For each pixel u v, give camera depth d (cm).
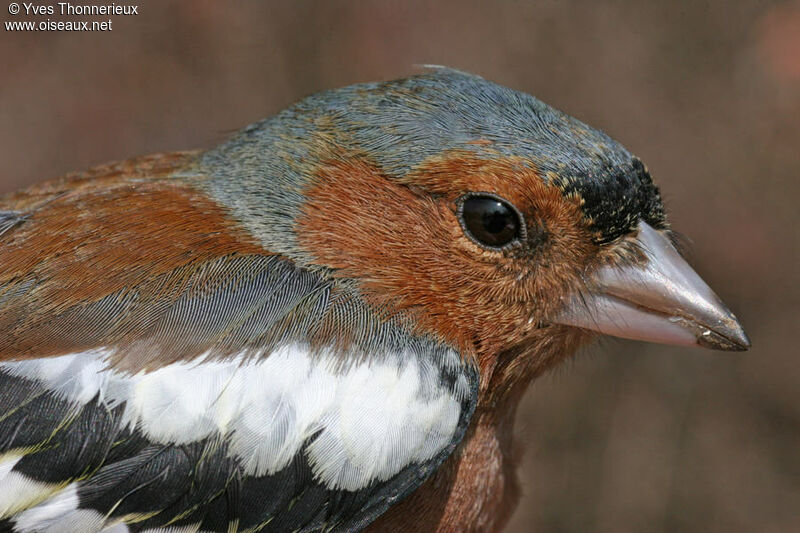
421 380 98
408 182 99
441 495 99
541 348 99
